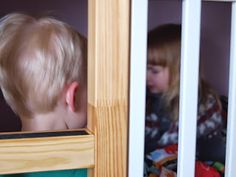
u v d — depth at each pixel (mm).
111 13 585
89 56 623
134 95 614
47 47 794
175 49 1006
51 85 803
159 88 1028
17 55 781
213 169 1054
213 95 1063
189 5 624
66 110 824
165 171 1036
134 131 622
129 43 605
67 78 812
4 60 776
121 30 594
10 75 783
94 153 604
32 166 576
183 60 639
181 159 659
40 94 802
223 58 1047
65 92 816
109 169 613
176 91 1034
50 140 581
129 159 626
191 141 657
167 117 1049
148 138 1042
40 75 793
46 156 581
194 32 632
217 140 1085
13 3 779
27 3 789
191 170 665
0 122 796
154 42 993
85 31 830
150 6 967
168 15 988
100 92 595
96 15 579
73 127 834
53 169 586
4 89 787
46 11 805
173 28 996
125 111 611
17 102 799
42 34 793
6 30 775
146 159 1038
